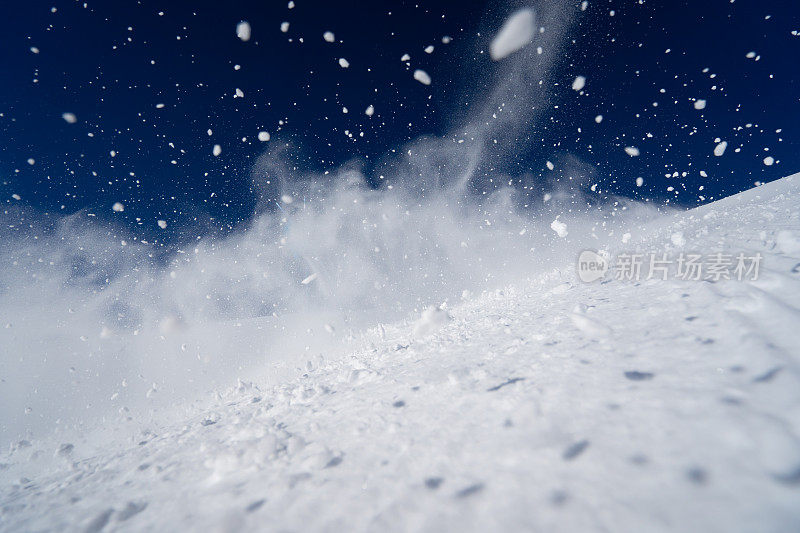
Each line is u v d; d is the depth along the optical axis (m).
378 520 0.76
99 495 1.34
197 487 1.19
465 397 1.33
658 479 0.66
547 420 0.97
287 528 0.81
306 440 1.35
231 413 2.38
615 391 1.03
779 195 5.34
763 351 0.97
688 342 1.21
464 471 0.86
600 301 2.26
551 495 0.70
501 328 2.46
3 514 1.36
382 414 1.41
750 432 0.70
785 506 0.54
